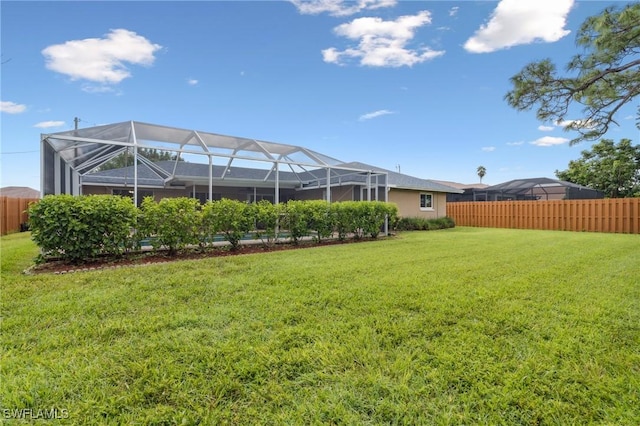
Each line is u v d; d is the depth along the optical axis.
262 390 2.33
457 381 2.43
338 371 2.57
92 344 2.97
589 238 12.14
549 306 4.04
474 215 21.19
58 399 2.19
